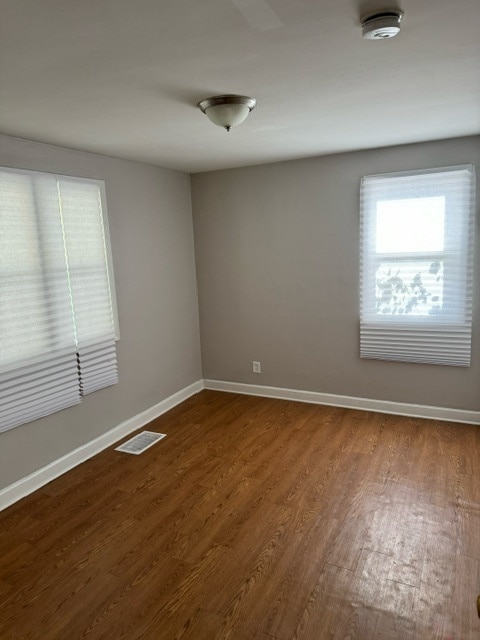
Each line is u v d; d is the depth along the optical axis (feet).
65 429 10.52
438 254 11.75
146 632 6.01
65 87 6.40
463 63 6.07
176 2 4.25
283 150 11.65
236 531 8.03
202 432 12.33
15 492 9.31
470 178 11.10
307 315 13.78
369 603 6.32
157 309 13.50
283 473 9.96
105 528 8.27
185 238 14.66
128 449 11.49
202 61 5.72
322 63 5.94
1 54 5.24
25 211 9.33
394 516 8.25
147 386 13.21
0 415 8.87
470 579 6.67
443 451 10.63
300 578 6.84
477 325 11.68
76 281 10.61
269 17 4.65
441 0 4.42
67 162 10.33
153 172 13.05
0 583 6.97
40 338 9.73
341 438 11.56
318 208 13.01
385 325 12.64
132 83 6.37
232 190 14.12
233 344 15.16
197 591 6.68
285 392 14.58
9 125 8.26
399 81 6.73
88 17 4.48
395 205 12.01
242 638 5.87
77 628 6.11
